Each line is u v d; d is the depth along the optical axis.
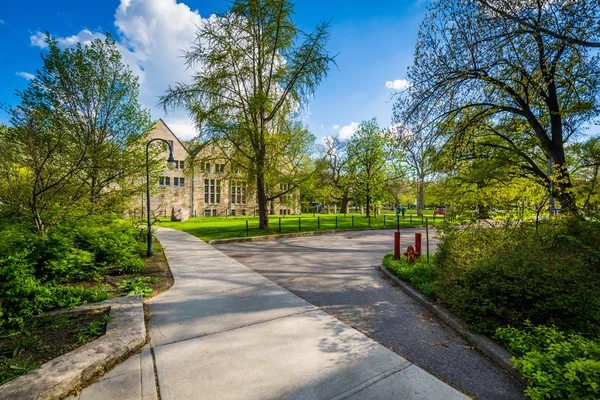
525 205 6.52
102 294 5.57
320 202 59.59
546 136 9.27
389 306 5.26
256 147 16.06
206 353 3.57
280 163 17.66
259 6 14.89
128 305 5.02
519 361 2.84
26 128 7.09
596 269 4.71
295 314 4.83
